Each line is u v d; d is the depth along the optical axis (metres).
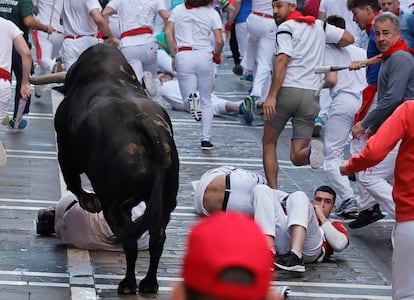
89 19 27.25
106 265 16.02
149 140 13.55
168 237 17.84
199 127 28.31
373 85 19.05
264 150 20.62
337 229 17.22
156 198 13.27
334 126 20.36
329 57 20.77
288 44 19.91
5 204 19.31
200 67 25.34
